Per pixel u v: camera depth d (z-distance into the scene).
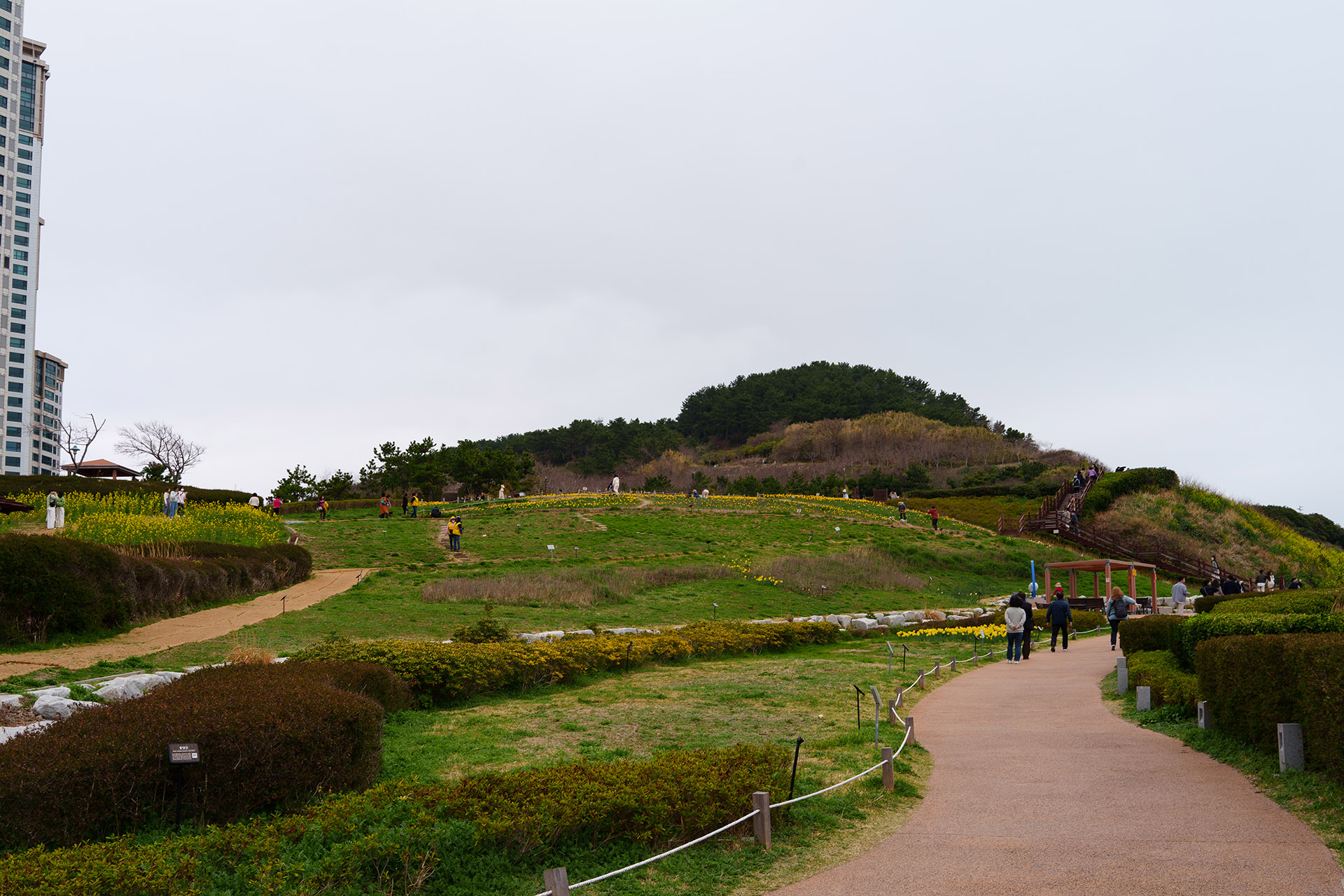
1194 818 7.26
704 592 31.50
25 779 6.57
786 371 186.50
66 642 16.12
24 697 10.91
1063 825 7.25
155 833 6.90
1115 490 59.38
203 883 5.44
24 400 107.94
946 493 79.94
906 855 6.70
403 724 12.30
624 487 120.00
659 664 19.27
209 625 19.19
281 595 25.08
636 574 32.72
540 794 7.08
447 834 6.21
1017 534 54.03
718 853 6.84
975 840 6.98
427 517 50.00
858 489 83.62
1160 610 33.28
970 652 21.89
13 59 108.12
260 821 6.92
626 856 6.72
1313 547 54.78
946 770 9.45
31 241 109.62
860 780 8.86
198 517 34.88
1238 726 9.59
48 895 4.96
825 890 6.06
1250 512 59.41
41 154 111.31
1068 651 21.97
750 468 129.25
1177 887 5.71
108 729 7.38
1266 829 6.84
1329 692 7.48
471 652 14.80
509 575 30.28
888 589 35.69
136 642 16.70
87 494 40.00
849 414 154.38
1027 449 118.50
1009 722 12.27
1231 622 11.70
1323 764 7.89
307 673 11.41
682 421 178.12
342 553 35.50
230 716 7.66
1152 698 12.85
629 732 11.71
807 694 14.91
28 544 16.20
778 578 34.81
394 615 22.11
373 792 7.10
